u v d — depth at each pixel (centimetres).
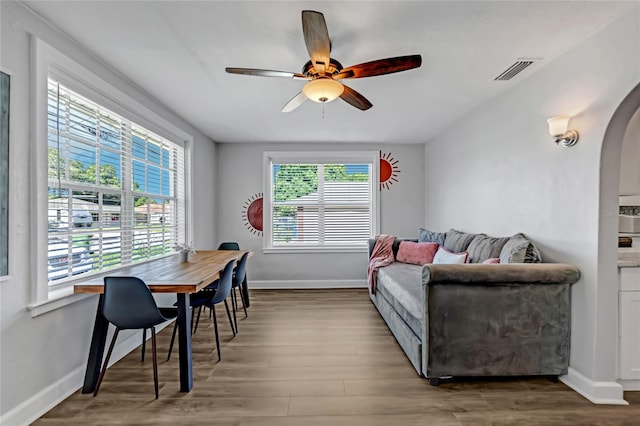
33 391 174
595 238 191
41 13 176
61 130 204
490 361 205
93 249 231
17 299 167
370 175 490
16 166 167
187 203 376
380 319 337
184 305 202
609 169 188
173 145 357
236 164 477
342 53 215
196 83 266
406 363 238
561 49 210
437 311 204
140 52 217
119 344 249
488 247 266
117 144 261
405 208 484
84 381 200
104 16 178
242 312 361
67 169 209
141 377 218
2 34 160
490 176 304
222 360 243
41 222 179
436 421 172
